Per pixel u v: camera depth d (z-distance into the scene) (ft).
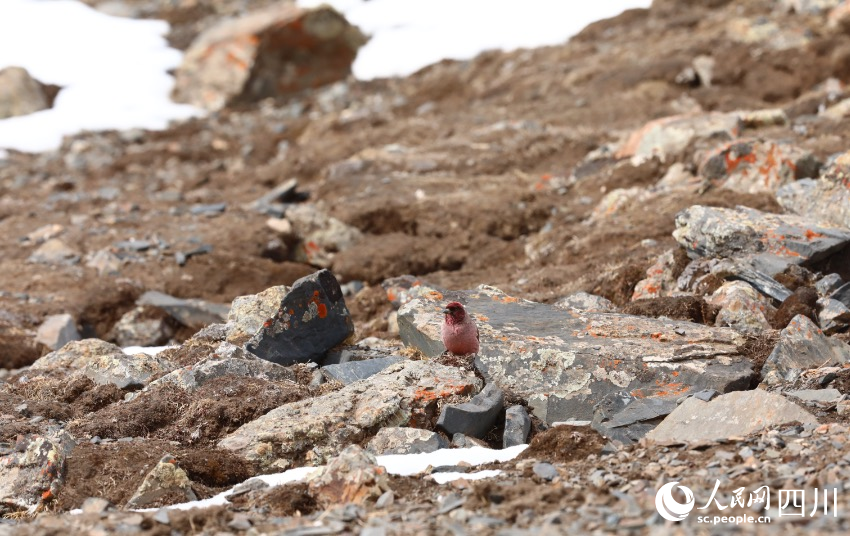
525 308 89.35
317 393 78.23
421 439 66.85
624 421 70.38
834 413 65.26
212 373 78.95
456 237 149.48
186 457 64.18
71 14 299.99
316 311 86.38
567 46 236.22
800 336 79.71
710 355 78.33
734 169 134.92
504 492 53.31
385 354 87.71
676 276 105.40
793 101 189.16
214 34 271.69
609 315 87.25
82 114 252.42
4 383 89.45
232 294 142.61
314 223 157.99
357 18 283.38
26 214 179.52
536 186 160.76
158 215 170.60
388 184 167.43
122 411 74.54
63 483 64.34
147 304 135.03
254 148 220.64
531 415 75.05
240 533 51.65
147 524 52.80
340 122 222.07
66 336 123.85
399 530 49.11
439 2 278.26
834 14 207.51
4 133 241.35
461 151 180.75
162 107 260.01
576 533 46.68
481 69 238.89
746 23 210.79
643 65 207.21
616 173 154.40
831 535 43.80
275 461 66.85
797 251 98.12
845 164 109.91
